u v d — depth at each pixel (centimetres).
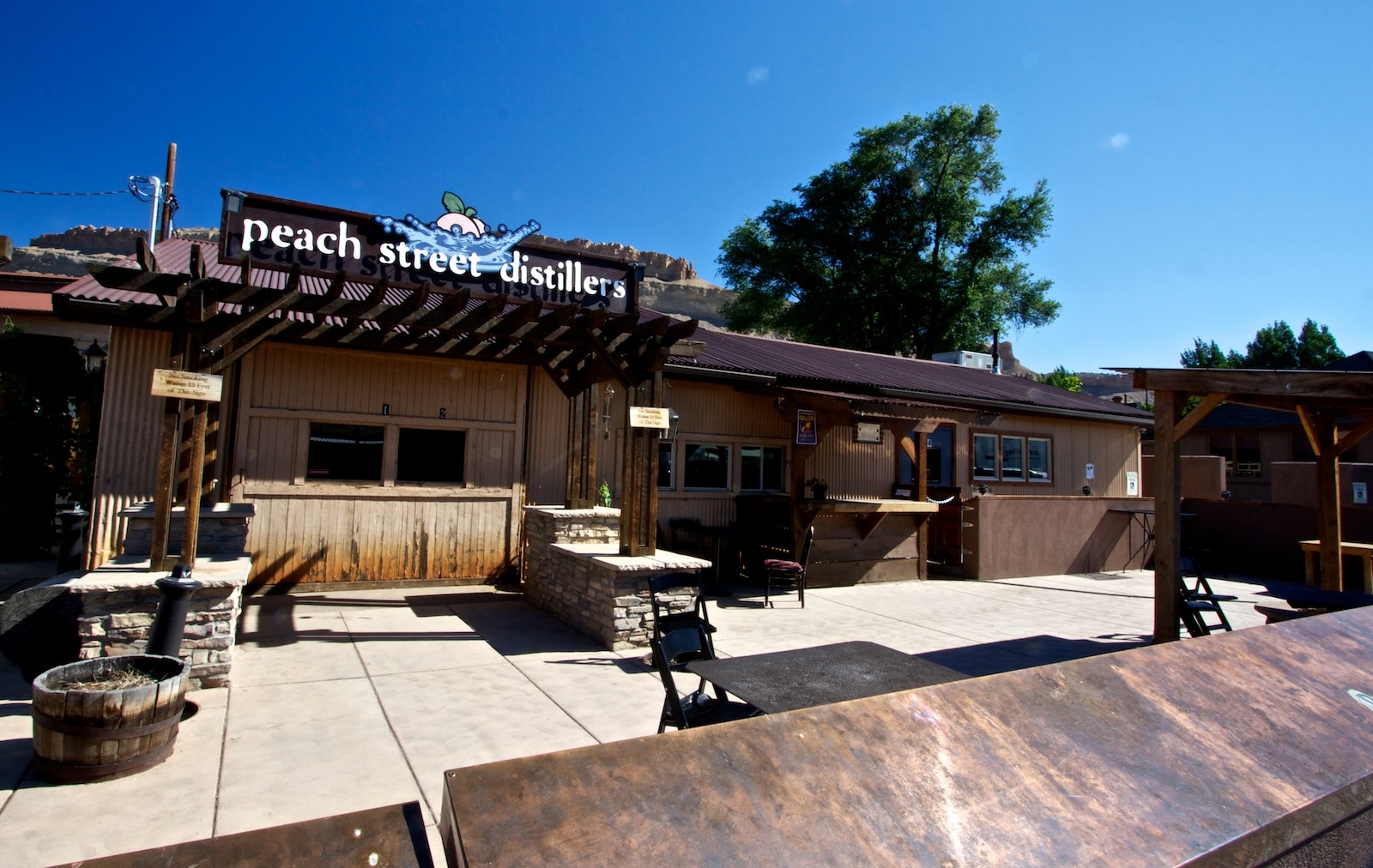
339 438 797
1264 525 1299
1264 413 2048
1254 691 197
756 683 294
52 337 1082
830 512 961
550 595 728
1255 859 141
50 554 996
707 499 1016
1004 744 145
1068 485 1449
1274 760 167
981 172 3481
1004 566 1147
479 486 866
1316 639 246
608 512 757
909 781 128
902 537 1066
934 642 689
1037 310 3491
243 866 92
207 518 563
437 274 592
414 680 504
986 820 124
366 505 807
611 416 954
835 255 3606
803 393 943
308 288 784
